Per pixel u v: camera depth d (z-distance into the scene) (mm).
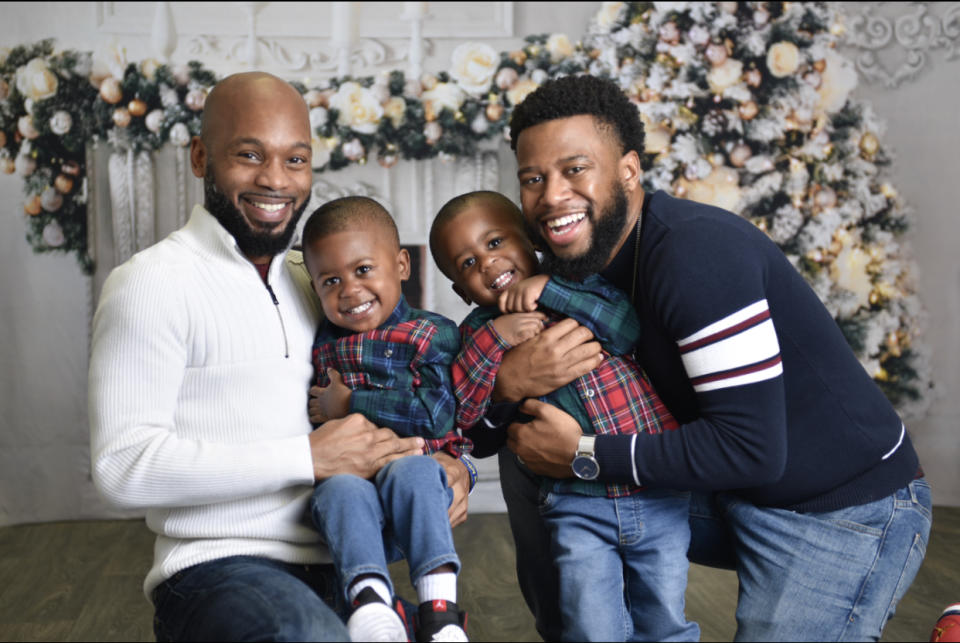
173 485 1440
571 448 1569
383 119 4023
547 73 4078
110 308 1490
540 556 1815
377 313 1716
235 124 1589
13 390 3885
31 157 3873
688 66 4094
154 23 3912
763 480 1494
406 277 1852
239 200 1597
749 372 1461
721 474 1488
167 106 3936
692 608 2463
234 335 1564
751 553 1642
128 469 1431
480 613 2516
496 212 1839
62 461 3893
